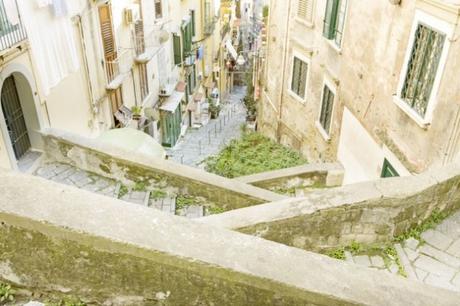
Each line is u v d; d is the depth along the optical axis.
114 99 14.43
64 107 10.67
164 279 3.58
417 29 8.00
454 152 7.27
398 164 8.93
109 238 3.43
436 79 7.50
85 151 8.89
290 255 3.70
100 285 3.70
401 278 3.84
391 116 9.13
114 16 13.77
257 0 38.97
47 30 9.41
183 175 8.44
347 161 11.39
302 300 3.51
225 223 5.74
